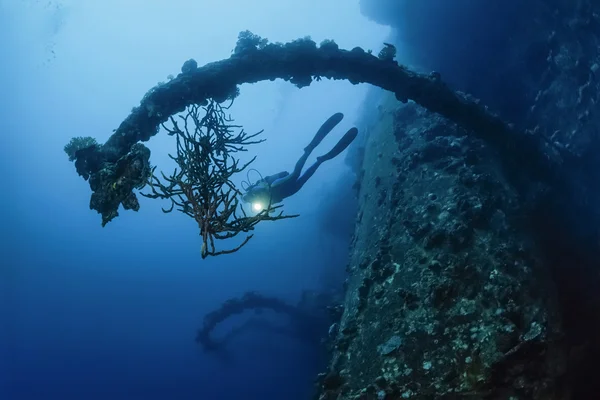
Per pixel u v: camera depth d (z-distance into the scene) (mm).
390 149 9742
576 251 7051
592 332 6543
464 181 6844
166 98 6102
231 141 4641
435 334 5379
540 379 4984
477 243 6055
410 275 6188
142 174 4754
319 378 6664
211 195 3693
